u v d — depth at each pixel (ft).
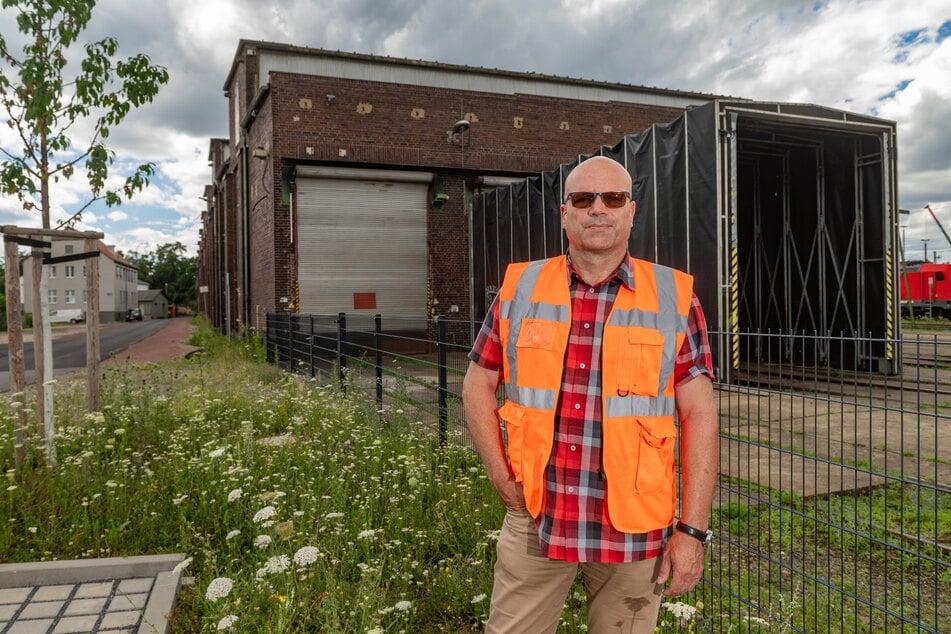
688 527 6.05
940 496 15.46
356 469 17.01
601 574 6.45
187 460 17.33
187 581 11.44
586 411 6.20
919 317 129.08
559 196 48.60
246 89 69.87
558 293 6.48
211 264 147.64
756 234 53.67
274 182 59.00
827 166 46.60
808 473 17.49
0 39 19.13
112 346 85.92
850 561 12.23
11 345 17.57
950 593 10.95
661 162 38.60
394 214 63.36
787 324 50.08
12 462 17.75
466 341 65.00
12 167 19.01
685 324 6.25
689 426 6.31
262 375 39.73
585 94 77.87
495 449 6.77
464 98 64.49
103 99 20.33
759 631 9.32
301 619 9.52
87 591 11.10
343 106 60.70
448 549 12.86
